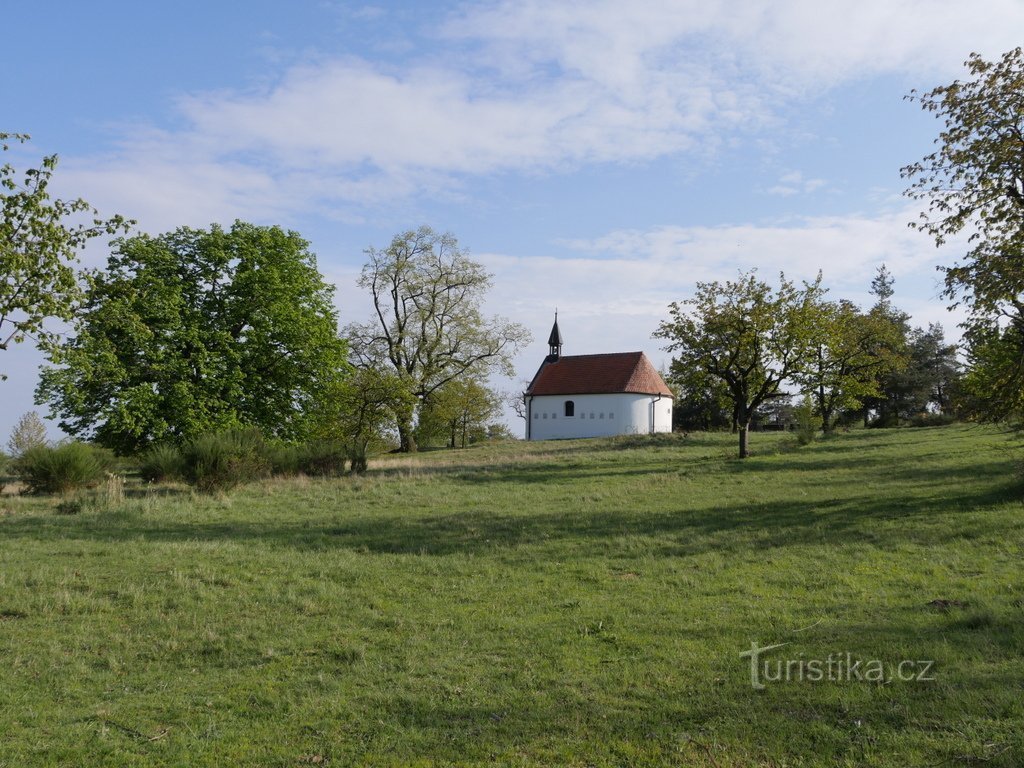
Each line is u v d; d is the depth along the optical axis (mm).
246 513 19141
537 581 11422
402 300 55719
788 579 10867
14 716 6410
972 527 14039
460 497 22500
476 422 71812
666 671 7117
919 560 11750
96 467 25094
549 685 6887
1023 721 5457
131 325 19469
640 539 14555
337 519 18109
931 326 86750
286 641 8500
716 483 25078
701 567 11992
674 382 37812
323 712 6414
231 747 5785
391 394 39000
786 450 37938
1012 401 17984
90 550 13531
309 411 36188
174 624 9148
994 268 16656
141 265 31969
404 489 24594
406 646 8250
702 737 5621
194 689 7070
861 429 58094
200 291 33719
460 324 56438
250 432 28969
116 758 5598
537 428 77062
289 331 34250
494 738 5785
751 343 35031
